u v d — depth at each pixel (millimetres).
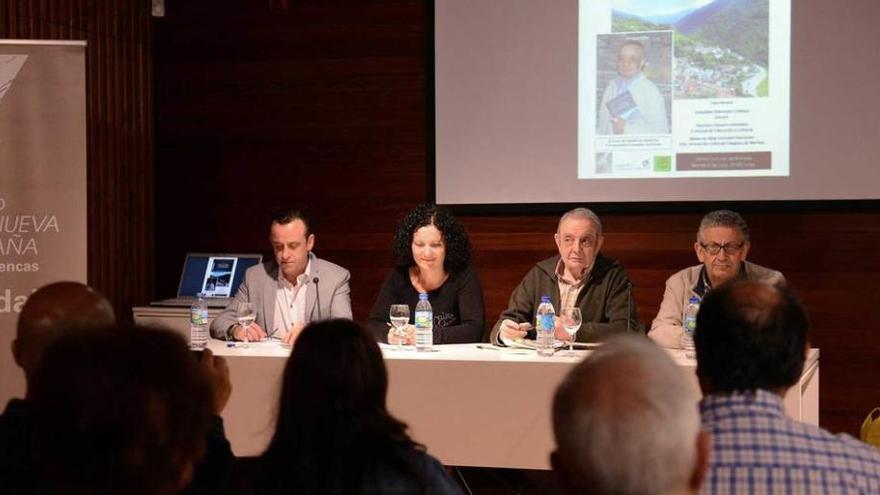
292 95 5070
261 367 3131
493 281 4844
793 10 4441
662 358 1081
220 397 1938
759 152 4500
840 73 4410
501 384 3037
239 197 5156
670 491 1026
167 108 5219
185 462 1064
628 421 1018
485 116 4773
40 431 1021
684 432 1029
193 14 5160
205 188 5191
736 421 1428
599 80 4645
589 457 1031
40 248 3807
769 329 1475
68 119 3809
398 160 4961
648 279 4676
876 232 4453
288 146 5086
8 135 3795
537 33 4695
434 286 3748
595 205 4672
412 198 4957
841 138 4422
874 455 1388
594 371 1063
